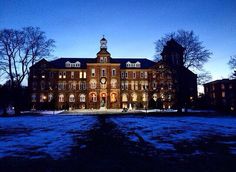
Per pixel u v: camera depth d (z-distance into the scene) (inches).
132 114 1876.2
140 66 3395.7
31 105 3129.9
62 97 3208.7
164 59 1929.1
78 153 397.7
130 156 372.2
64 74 3248.0
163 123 1001.5
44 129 791.7
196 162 331.3
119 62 3444.9
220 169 296.0
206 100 2834.6
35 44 1813.5
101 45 3218.5
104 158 360.5
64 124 1000.9
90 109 3006.9
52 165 322.3
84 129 781.9
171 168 302.0
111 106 3100.4
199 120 1162.0
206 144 472.1
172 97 1956.2
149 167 307.7
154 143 489.1
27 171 295.6
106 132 690.8
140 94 3297.2
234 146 450.0
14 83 1911.9
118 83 3134.8
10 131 733.3
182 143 486.0
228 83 3361.2
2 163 335.0
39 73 2044.8
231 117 1400.1
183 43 1812.3
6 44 1768.0
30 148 443.8
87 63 3134.8
